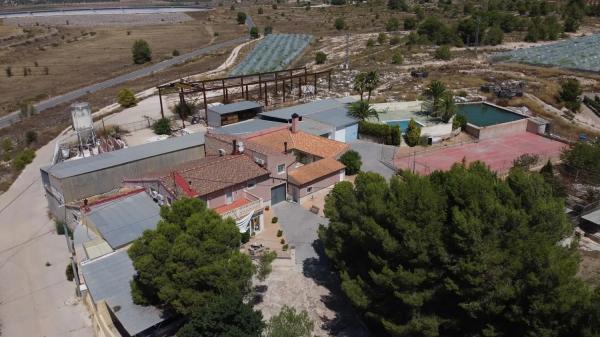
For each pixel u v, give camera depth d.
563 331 24.48
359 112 72.94
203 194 44.72
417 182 31.34
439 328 30.03
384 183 35.84
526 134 75.31
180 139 64.00
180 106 85.88
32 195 61.53
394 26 174.50
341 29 187.38
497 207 27.52
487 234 27.62
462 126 75.44
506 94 91.56
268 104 90.38
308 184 53.56
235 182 47.31
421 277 28.58
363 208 33.88
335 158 58.59
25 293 42.69
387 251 29.69
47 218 55.62
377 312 31.81
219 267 31.39
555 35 154.62
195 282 31.80
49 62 158.12
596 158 55.75
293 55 138.12
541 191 31.50
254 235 47.34
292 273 41.47
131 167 56.34
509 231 27.88
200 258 31.61
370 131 71.19
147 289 34.09
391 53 132.25
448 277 28.11
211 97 97.62
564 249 28.64
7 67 148.12
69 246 43.56
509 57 126.00
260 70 120.12
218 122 76.25
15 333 37.94
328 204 37.91
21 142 81.69
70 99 111.69
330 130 68.19
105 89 118.56
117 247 40.66
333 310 36.97
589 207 46.97
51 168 54.81
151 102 99.25
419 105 82.75
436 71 111.62
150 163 57.81
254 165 50.62
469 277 26.27
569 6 195.50
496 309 25.94
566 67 114.56
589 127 81.75
